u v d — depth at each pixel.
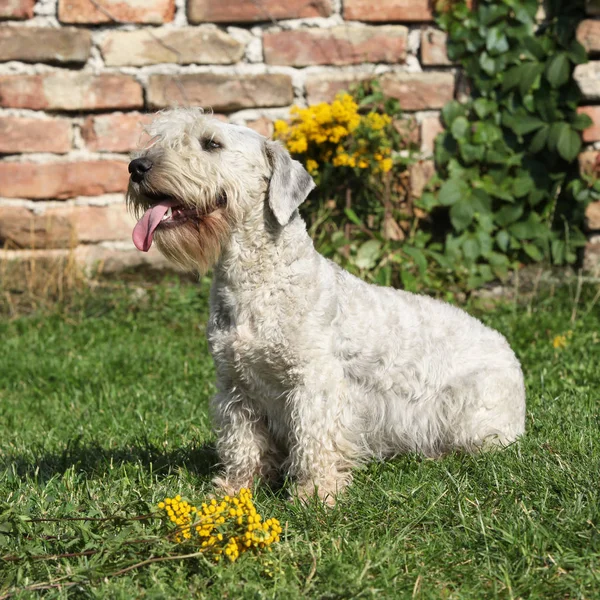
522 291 7.14
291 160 3.69
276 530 2.94
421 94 7.28
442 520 3.19
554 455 3.65
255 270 3.52
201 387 5.34
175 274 7.37
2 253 7.19
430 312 4.11
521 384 4.16
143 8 7.13
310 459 3.60
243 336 3.54
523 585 2.72
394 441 4.05
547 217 7.23
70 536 2.91
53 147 7.16
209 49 7.22
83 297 7.09
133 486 3.53
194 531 2.89
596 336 6.09
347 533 3.09
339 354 3.72
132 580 2.76
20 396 5.45
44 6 7.09
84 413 4.91
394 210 7.28
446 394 4.05
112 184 7.25
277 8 7.19
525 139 7.23
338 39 7.25
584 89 6.88
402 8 7.22
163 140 3.67
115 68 7.18
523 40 7.03
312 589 2.72
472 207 7.11
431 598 2.67
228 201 3.54
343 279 3.85
